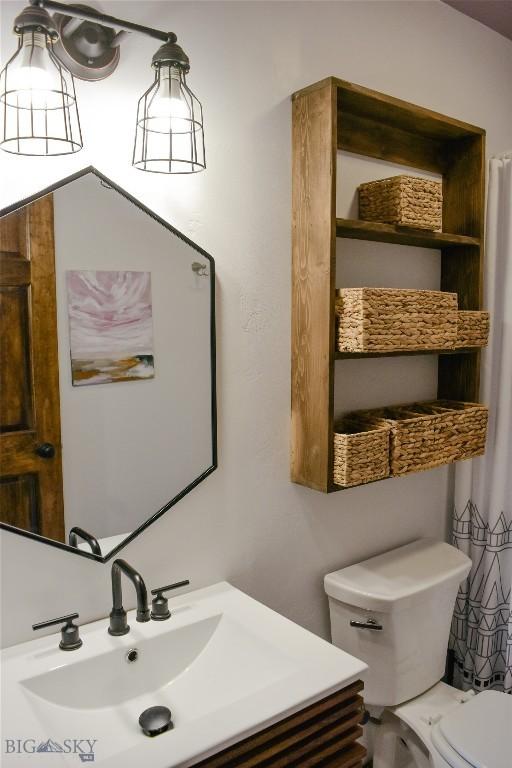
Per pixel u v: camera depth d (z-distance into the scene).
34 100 1.10
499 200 2.11
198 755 1.00
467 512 2.20
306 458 1.68
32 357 1.26
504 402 2.10
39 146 1.23
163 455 1.46
